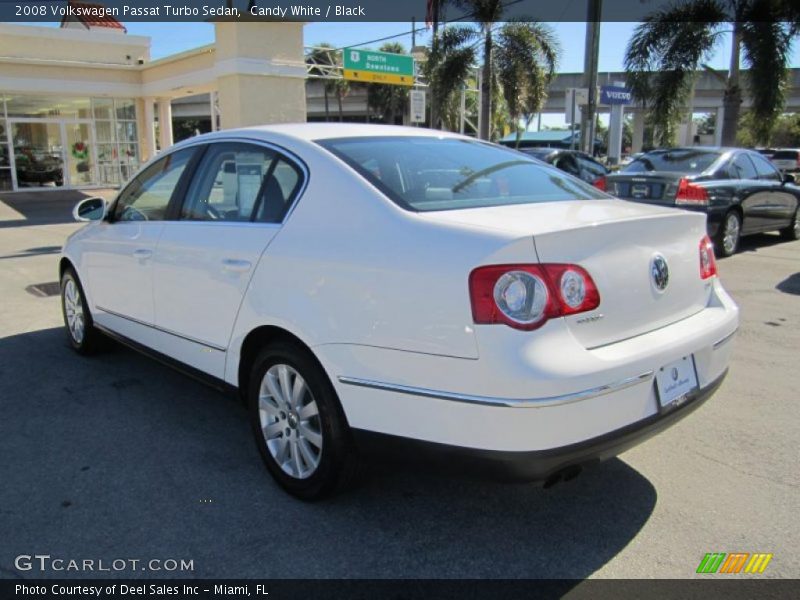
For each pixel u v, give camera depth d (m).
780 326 6.09
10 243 11.44
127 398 4.44
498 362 2.41
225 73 14.48
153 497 3.21
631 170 10.19
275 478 3.28
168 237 3.90
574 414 2.45
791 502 3.17
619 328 2.69
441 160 3.49
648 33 16.73
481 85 22.00
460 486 3.31
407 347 2.61
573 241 2.57
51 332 5.94
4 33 21.72
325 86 49.91
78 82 22.47
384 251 2.74
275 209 3.32
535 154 13.27
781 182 10.74
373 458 2.81
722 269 8.74
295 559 2.74
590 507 3.13
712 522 3.01
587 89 17.73
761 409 4.24
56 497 3.20
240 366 3.43
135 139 25.12
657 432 2.79
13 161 22.91
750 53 15.98
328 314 2.86
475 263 2.48
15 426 4.00
